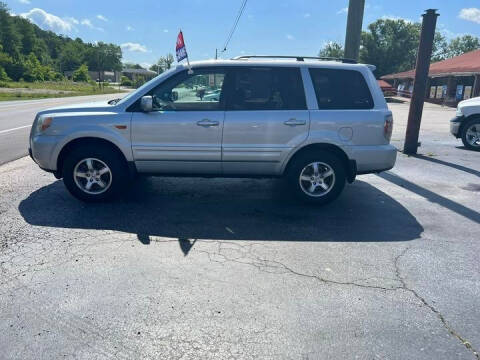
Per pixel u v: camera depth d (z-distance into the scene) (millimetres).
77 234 4406
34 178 6695
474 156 9391
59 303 3105
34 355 2559
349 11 8719
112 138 5211
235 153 5262
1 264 3688
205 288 3367
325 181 5473
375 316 3029
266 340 2734
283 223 4902
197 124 5180
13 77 89062
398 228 4832
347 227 4824
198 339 2732
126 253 3979
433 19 8695
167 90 5254
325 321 2953
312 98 5238
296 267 3775
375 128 5270
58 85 81750
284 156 5285
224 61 5293
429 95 39281
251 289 3363
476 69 28406
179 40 5426
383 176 7414
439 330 2885
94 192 5422
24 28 120375
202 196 5918
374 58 72875
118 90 78062
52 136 5242
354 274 3666
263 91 5242
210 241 4324
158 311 3031
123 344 2676
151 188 6273
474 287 3482
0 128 13609
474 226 4945
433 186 6746
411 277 3635
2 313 2967
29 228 4535
